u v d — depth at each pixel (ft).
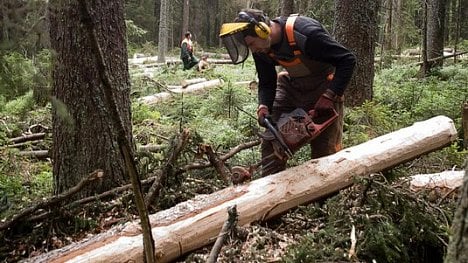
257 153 19.25
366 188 12.11
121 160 14.79
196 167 15.11
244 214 11.54
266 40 12.17
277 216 12.13
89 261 9.89
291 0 41.04
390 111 24.20
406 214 11.84
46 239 12.39
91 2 13.75
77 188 12.71
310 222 12.48
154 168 15.66
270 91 13.76
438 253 12.04
